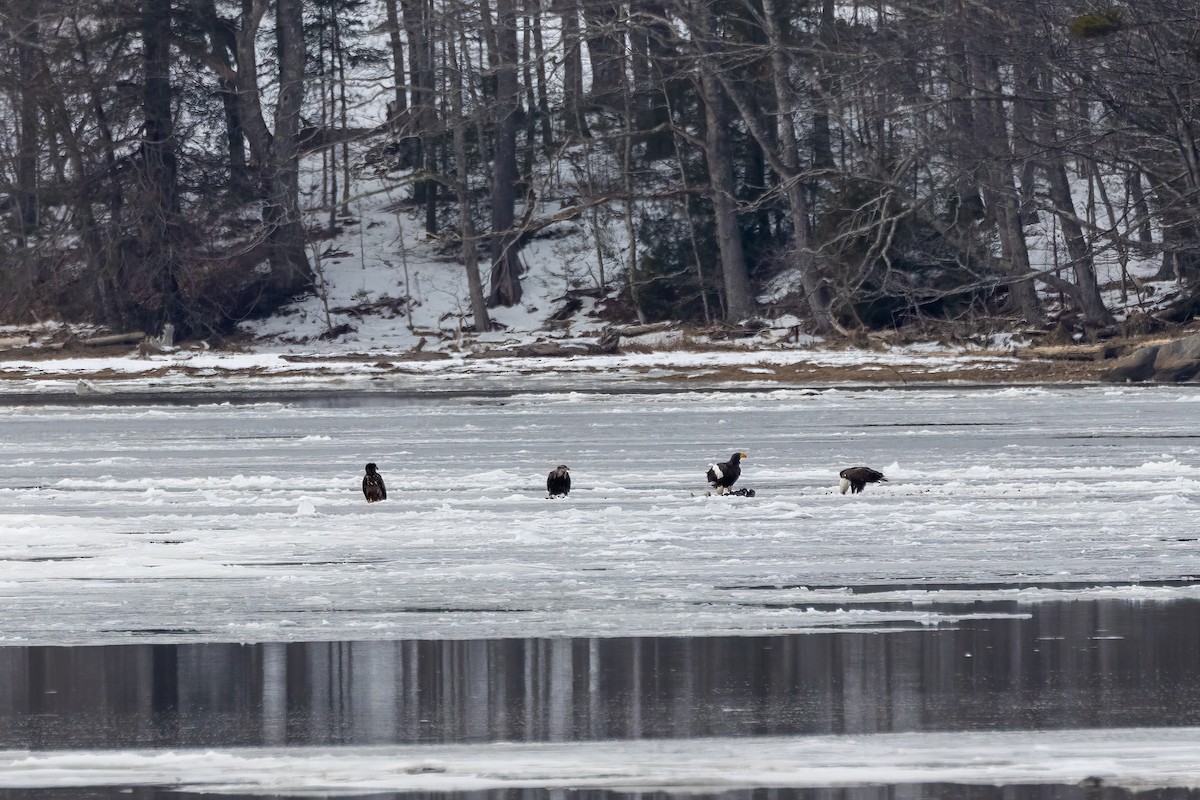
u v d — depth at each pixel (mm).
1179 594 45156
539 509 67750
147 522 63969
